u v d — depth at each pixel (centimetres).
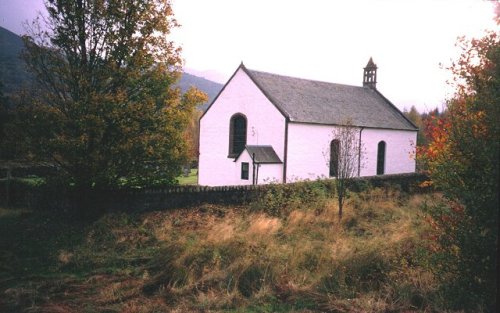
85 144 1330
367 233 1373
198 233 1319
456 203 775
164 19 1463
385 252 1012
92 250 1156
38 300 823
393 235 1183
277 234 1338
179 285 907
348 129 1920
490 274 683
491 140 701
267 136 2697
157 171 1545
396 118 3681
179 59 1508
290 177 2631
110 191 1499
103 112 1323
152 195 1567
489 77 738
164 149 1460
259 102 2741
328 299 832
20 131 1339
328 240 1243
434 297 809
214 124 3003
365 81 4141
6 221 1426
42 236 1257
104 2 1377
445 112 855
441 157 821
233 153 2908
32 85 1413
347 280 916
